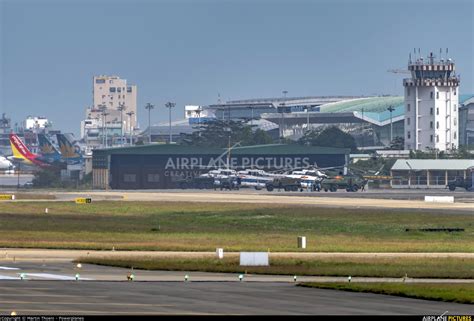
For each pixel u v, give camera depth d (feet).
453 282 302.66
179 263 349.82
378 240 492.54
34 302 236.22
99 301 240.94
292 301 248.73
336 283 291.38
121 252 409.28
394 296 263.49
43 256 384.27
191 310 228.84
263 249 427.33
